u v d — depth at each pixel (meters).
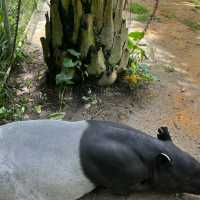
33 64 4.08
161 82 4.04
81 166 2.71
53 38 3.67
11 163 2.68
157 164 2.79
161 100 3.80
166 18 5.29
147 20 5.12
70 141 2.75
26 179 2.67
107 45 3.68
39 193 2.68
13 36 4.09
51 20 3.65
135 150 2.78
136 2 5.59
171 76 4.15
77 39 3.62
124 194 2.89
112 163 2.72
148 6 5.55
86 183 2.75
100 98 3.70
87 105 3.62
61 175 2.68
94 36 3.63
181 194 2.95
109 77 3.75
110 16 3.58
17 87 3.77
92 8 3.57
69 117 3.49
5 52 3.96
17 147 2.72
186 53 4.59
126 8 5.31
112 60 3.74
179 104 3.78
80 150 2.72
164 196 2.93
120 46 3.72
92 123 2.89
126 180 2.78
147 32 4.86
